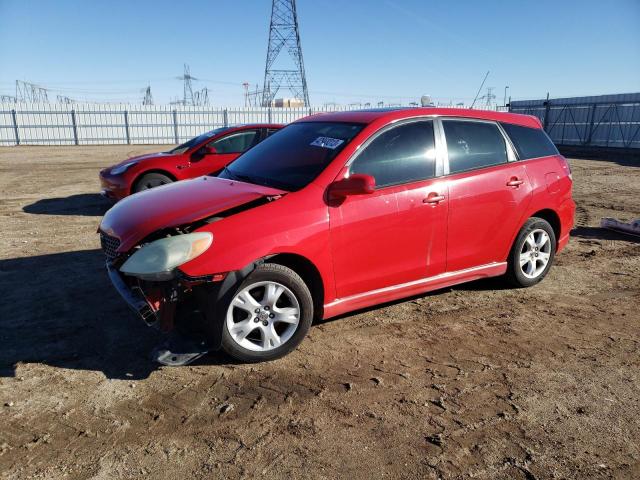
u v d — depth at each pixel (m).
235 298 3.36
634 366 3.59
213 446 2.70
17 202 10.14
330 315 3.79
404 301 4.75
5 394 3.14
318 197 3.63
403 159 4.05
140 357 3.62
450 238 4.29
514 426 2.89
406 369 3.51
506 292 5.02
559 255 6.36
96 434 2.78
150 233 3.41
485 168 4.52
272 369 3.49
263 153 4.52
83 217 8.67
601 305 4.72
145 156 8.85
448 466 2.56
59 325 4.13
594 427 2.89
